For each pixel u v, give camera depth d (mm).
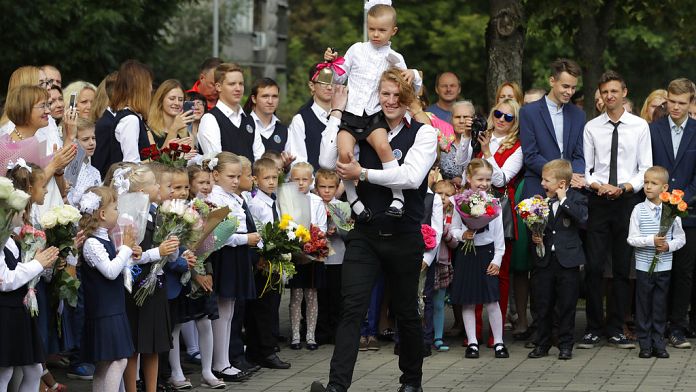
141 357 9383
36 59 29078
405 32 45531
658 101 14031
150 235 9172
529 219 11641
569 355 11680
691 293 12844
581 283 14953
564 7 20750
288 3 71438
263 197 11461
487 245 11875
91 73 30219
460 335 13211
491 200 11664
